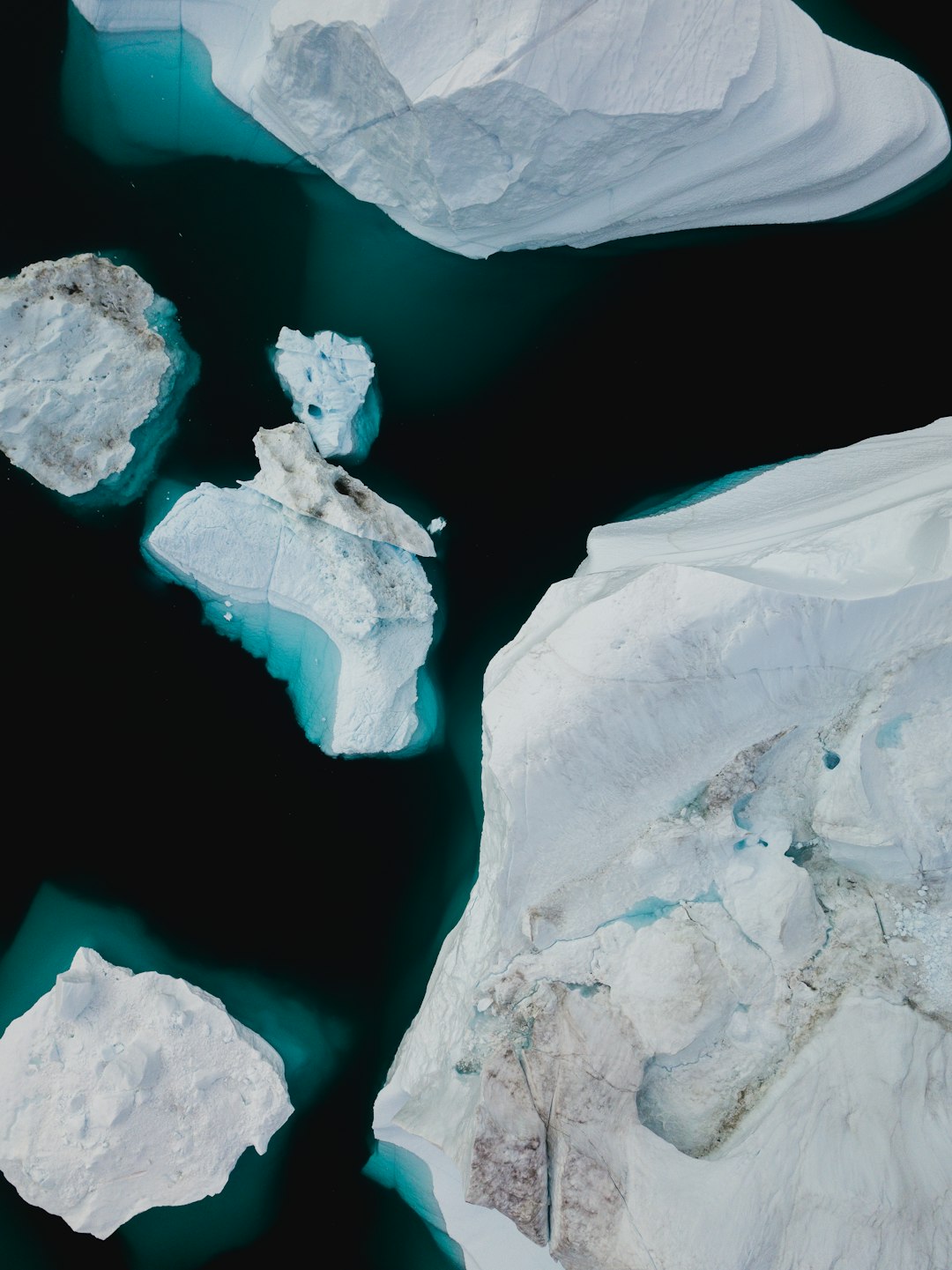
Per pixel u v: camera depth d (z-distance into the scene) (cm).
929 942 9519
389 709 10825
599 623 9562
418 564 11069
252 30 11250
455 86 9962
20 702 10725
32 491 10894
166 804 10725
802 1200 8788
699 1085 9544
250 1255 10275
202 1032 10219
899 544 9400
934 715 9431
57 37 11475
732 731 9606
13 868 10619
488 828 10456
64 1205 9912
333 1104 10512
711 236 11650
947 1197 8781
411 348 11325
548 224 11306
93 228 11206
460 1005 10100
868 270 11600
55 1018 10056
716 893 9775
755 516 10619
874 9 11888
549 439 11319
